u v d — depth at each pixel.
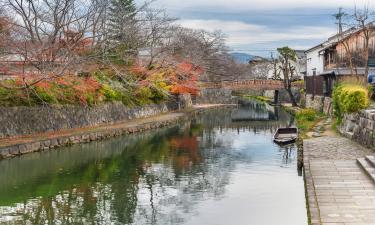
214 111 58.84
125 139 30.30
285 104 65.25
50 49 24.31
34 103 26.62
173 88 48.50
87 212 13.84
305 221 12.51
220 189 16.47
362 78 33.66
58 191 16.30
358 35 39.19
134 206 14.52
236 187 16.70
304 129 28.34
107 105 35.38
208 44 66.25
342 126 25.44
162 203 14.84
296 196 15.13
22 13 24.56
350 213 10.14
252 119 47.12
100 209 14.18
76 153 24.14
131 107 39.88
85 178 18.45
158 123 38.06
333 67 41.56
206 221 12.83
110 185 17.38
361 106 22.58
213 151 25.75
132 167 20.95
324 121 32.66
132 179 18.41
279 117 49.34
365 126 19.91
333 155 17.91
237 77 85.38
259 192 15.80
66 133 27.39
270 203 14.41
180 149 26.56
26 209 14.09
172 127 38.97
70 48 24.42
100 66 31.09
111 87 35.12
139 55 38.50
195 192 16.22
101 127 31.92
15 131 24.62
